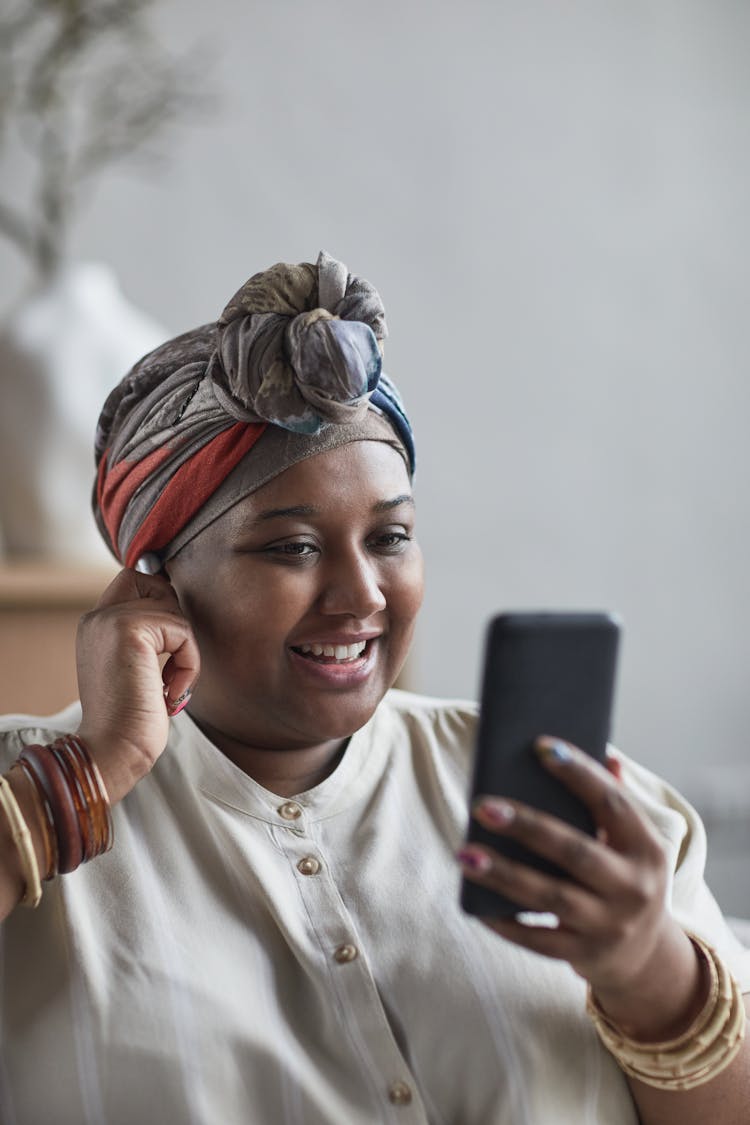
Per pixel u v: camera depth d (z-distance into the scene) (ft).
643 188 9.64
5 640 5.73
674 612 10.03
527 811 2.53
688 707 10.11
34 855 2.94
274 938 3.25
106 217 8.08
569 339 9.53
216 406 3.18
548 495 9.57
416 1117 3.09
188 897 3.25
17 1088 3.03
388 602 3.28
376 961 3.23
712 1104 3.14
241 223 8.49
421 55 8.93
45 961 3.15
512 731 2.65
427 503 9.25
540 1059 3.19
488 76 9.13
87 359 6.12
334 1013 3.15
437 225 9.07
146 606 3.28
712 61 9.77
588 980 2.85
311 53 8.60
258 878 3.26
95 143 7.73
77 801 3.00
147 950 3.14
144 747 3.13
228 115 8.38
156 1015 3.05
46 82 7.16
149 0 7.37
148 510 3.32
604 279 9.59
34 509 6.13
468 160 9.12
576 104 9.39
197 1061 3.01
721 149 9.86
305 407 3.07
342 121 8.73
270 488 3.16
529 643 2.66
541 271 9.40
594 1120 3.22
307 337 3.01
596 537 9.74
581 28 9.37
